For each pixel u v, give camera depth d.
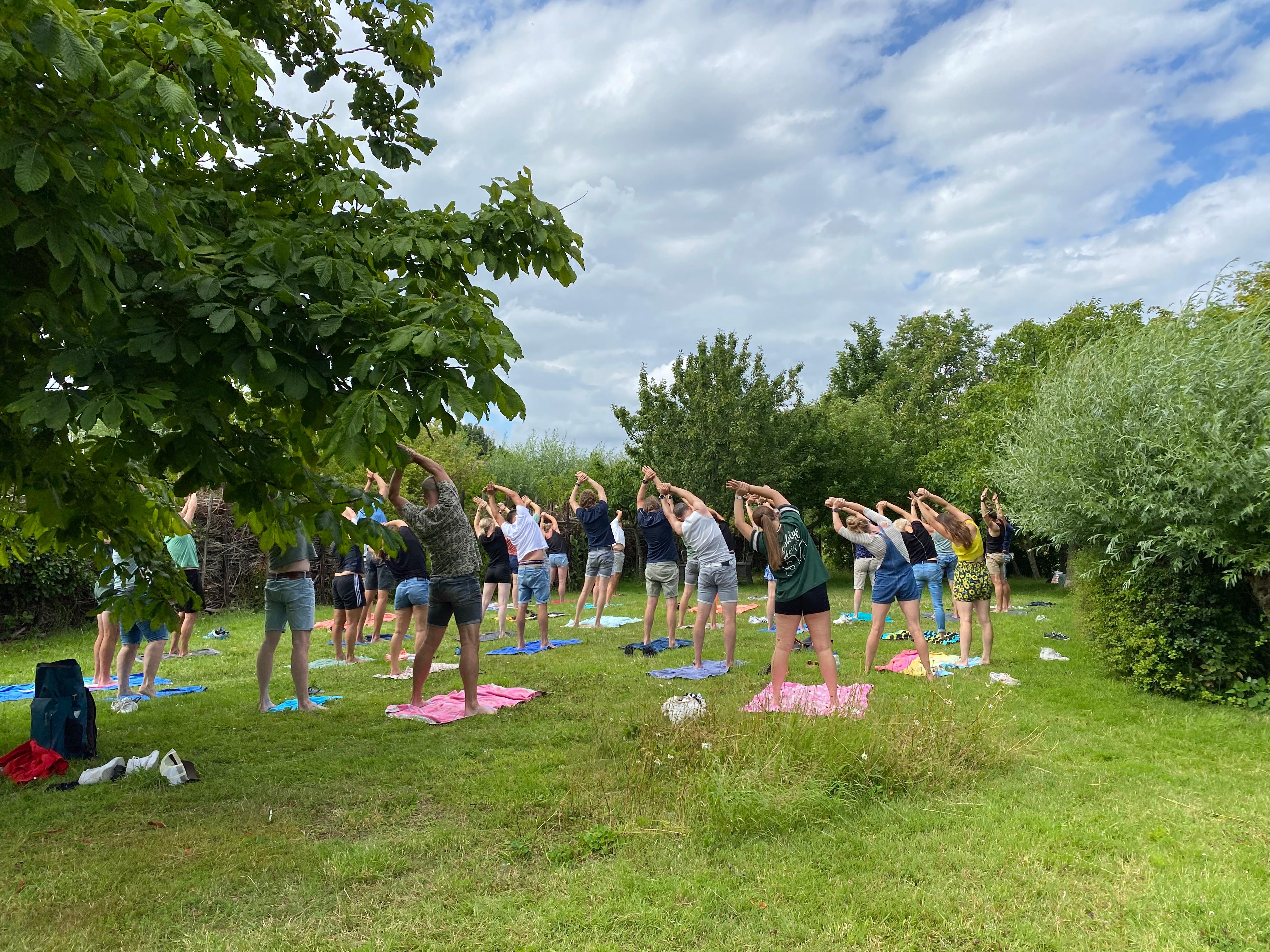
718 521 10.98
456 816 4.19
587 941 2.92
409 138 6.89
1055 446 8.27
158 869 3.52
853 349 41.06
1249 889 3.26
